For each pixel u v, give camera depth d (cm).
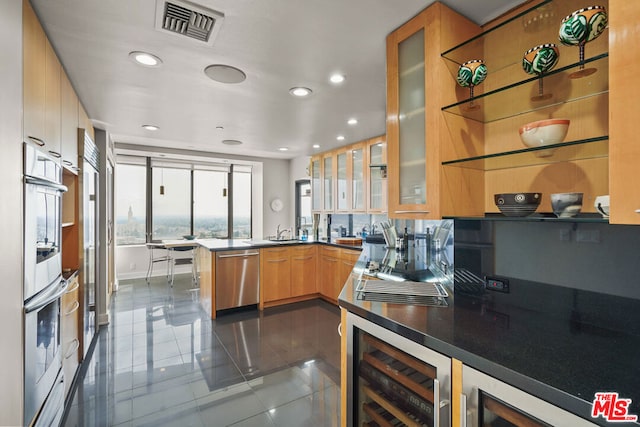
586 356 88
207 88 243
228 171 678
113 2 143
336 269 430
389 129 177
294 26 164
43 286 158
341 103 280
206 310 398
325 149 503
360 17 158
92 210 295
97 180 322
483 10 155
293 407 203
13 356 127
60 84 196
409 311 128
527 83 129
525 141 121
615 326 109
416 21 158
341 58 198
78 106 255
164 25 161
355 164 453
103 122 336
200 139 431
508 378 80
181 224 630
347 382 141
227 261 387
